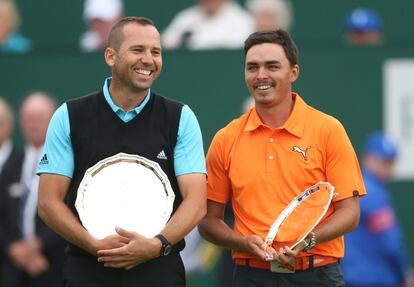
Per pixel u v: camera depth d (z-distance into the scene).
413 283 31.12
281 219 20.16
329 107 31.25
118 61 19.89
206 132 31.02
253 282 20.72
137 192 19.98
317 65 31.20
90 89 31.33
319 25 37.81
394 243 29.16
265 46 20.34
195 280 30.41
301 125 20.58
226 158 20.95
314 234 19.81
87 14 38.34
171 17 37.94
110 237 19.58
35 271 29.45
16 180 29.81
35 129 29.97
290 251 19.58
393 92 31.33
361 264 29.08
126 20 20.00
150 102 20.31
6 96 31.25
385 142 29.92
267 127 20.66
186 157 20.22
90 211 19.89
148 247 19.47
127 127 20.16
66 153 20.17
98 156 20.09
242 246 20.25
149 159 20.09
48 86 31.33
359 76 31.28
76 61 31.33
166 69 31.02
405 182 31.45
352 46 31.25
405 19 37.97
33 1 38.78
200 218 20.06
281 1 37.72
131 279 20.09
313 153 20.48
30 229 29.59
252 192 20.61
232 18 37.38
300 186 20.47
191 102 31.05
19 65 31.30
